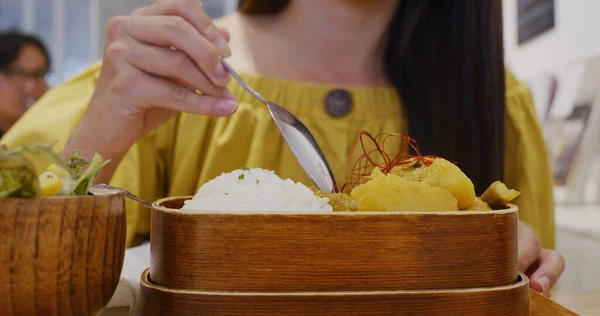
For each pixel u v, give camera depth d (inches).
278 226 21.6
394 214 21.8
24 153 19.9
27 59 125.1
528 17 113.3
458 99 56.9
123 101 44.7
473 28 57.0
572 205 92.8
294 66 62.2
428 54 58.0
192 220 21.9
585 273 86.0
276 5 65.8
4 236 18.2
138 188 55.7
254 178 25.7
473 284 22.5
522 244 38.8
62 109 56.5
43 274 18.7
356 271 21.7
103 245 20.2
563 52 99.0
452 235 22.2
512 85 70.4
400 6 61.1
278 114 36.8
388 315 21.5
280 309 21.2
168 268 22.5
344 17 61.7
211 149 57.9
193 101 43.0
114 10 195.9
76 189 21.2
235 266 21.6
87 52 201.0
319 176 35.8
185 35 40.6
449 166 26.4
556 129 102.3
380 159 56.4
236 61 61.9
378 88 60.6
